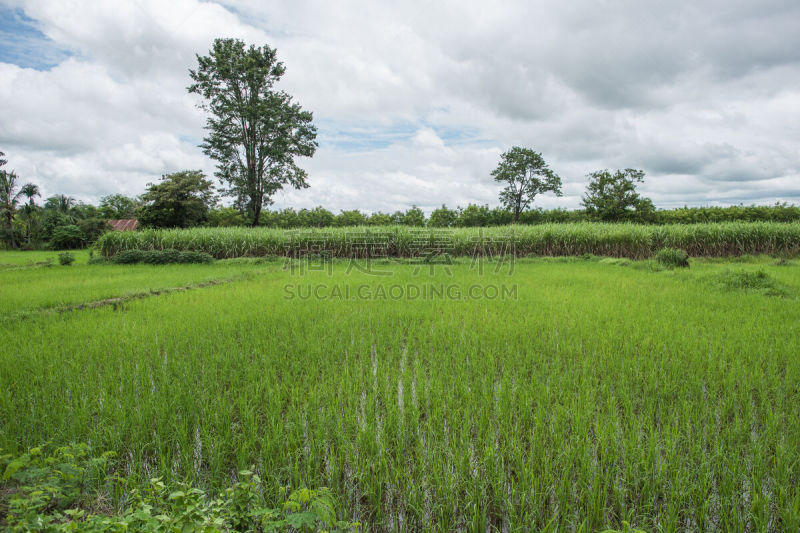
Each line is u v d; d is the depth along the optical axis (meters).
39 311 7.62
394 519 2.72
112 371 4.72
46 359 5.06
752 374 4.47
